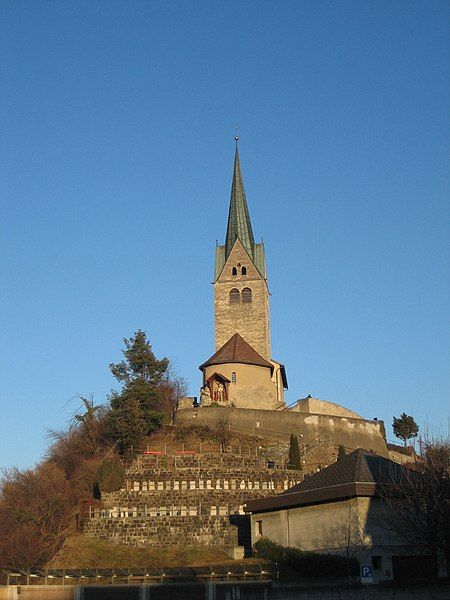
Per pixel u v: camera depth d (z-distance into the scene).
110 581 51.94
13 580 53.72
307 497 54.38
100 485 69.19
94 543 65.75
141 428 79.12
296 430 88.81
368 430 96.69
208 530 65.88
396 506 51.19
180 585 49.16
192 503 68.12
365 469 53.94
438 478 52.66
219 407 87.62
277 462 77.06
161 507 68.00
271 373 106.31
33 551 66.31
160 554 62.56
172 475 69.88
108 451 80.38
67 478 78.56
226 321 111.19
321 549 53.12
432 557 52.16
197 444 81.06
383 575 50.28
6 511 71.75
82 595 50.59
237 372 101.00
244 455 75.38
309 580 48.78
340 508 52.44
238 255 113.38
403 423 115.25
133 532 66.00
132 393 82.12
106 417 84.06
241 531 66.06
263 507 57.94
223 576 50.22
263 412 88.31
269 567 51.41
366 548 50.38
